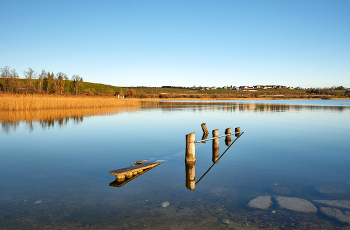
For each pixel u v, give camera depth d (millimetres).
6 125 24797
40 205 7152
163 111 47906
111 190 8352
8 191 8219
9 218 6367
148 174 10195
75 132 21359
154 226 5996
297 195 7875
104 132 21453
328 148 15133
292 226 6000
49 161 12102
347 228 5887
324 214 6527
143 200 7535
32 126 24500
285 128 24531
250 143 16922
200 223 6152
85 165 11461
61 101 47250
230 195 7910
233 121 31016
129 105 68312
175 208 6984
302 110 52875
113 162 12016
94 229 5863
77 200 7516
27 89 81688
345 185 8758
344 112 46688
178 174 10188
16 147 15328
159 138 18781
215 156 13438
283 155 13414
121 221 6242
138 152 14188
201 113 43438
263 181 9219
